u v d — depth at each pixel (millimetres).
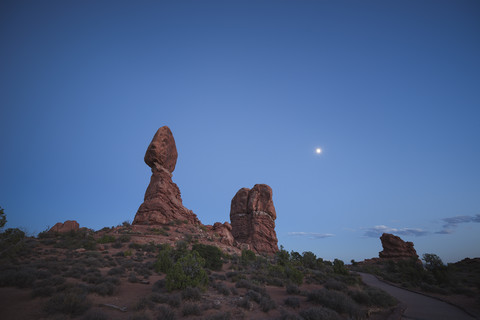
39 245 29422
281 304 13219
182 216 51188
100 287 12203
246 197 70250
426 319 11930
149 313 9508
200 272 14781
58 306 8945
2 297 10375
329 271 36406
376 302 14305
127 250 28141
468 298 18094
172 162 58500
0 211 13188
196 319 9469
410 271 28906
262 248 59250
